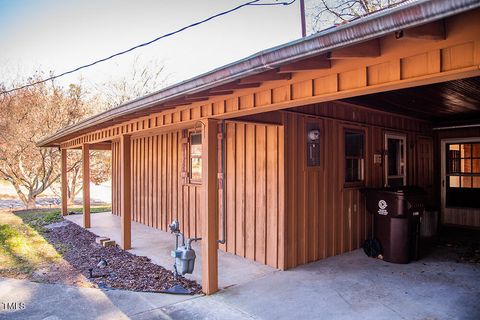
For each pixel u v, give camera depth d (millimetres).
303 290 3844
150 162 8234
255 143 4977
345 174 5469
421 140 7352
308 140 4867
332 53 2092
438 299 3557
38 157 13500
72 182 14625
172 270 4688
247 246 5105
